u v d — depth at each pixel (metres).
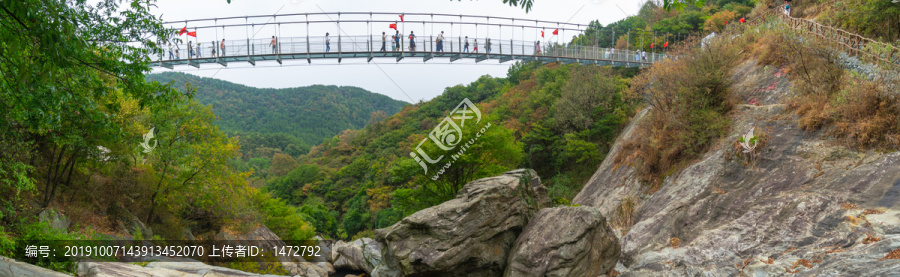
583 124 36.09
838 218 8.42
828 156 10.84
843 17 18.64
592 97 36.50
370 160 66.31
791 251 8.09
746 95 16.78
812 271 7.18
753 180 11.63
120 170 18.09
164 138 17.94
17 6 4.82
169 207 19.78
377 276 10.65
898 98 10.45
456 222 9.53
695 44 20.80
